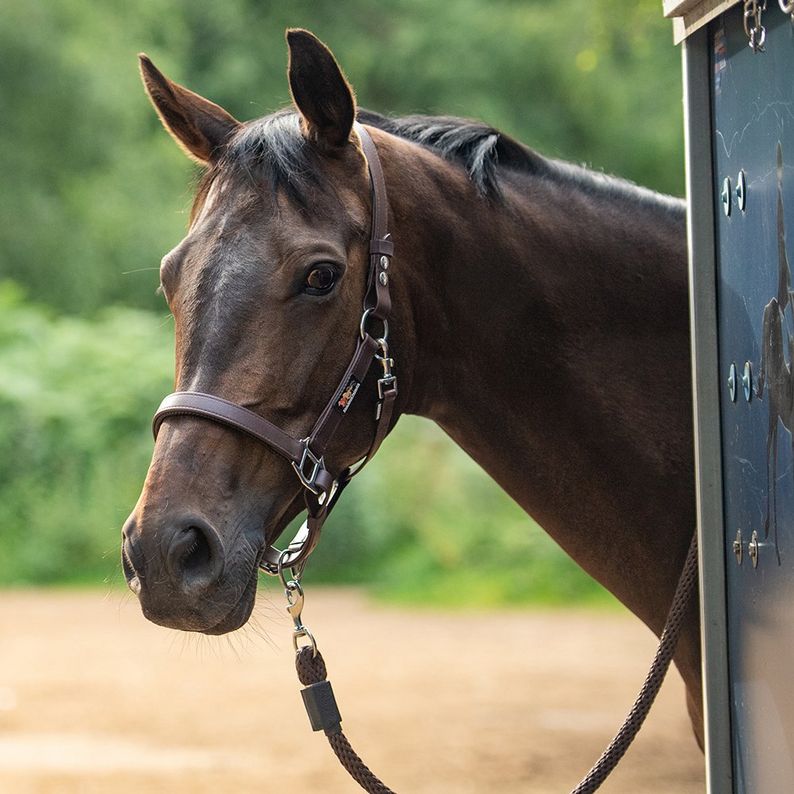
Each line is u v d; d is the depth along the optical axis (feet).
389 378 14.89
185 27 136.87
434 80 141.38
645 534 15.99
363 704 49.32
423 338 15.88
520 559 84.48
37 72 115.24
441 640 64.64
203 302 14.26
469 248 15.88
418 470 90.68
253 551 14.07
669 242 16.37
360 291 14.87
